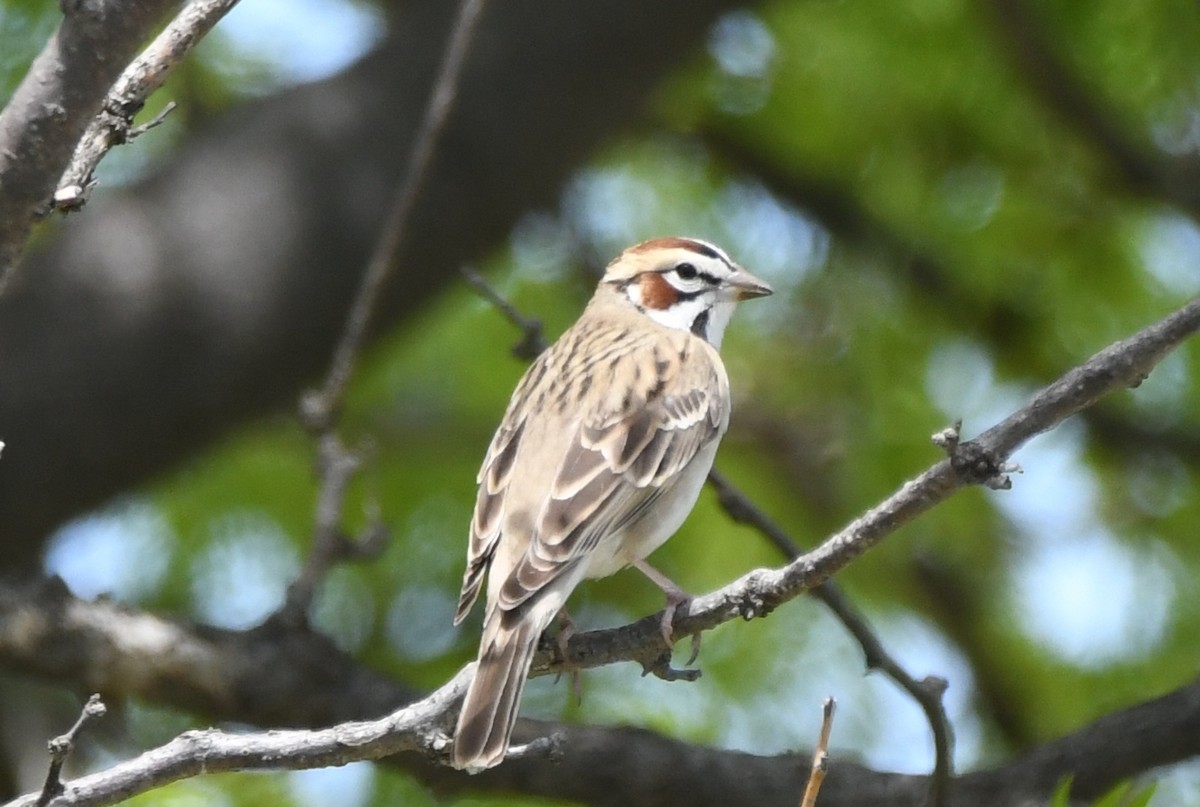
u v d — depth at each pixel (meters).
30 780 12.57
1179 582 14.30
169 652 10.26
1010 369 15.10
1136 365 6.31
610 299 11.35
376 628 13.45
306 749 6.88
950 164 15.34
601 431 9.19
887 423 14.66
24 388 11.22
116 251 11.70
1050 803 8.09
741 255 15.47
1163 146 14.99
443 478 14.05
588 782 10.02
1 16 13.23
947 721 8.52
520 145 12.66
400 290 12.45
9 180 6.18
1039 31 14.23
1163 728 9.67
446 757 7.13
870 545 6.78
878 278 15.55
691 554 13.51
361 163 12.36
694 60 14.43
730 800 9.94
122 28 6.08
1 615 10.13
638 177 15.85
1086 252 14.79
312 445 13.36
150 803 10.59
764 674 13.05
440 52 12.77
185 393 11.74
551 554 8.39
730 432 15.12
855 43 14.96
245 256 11.92
